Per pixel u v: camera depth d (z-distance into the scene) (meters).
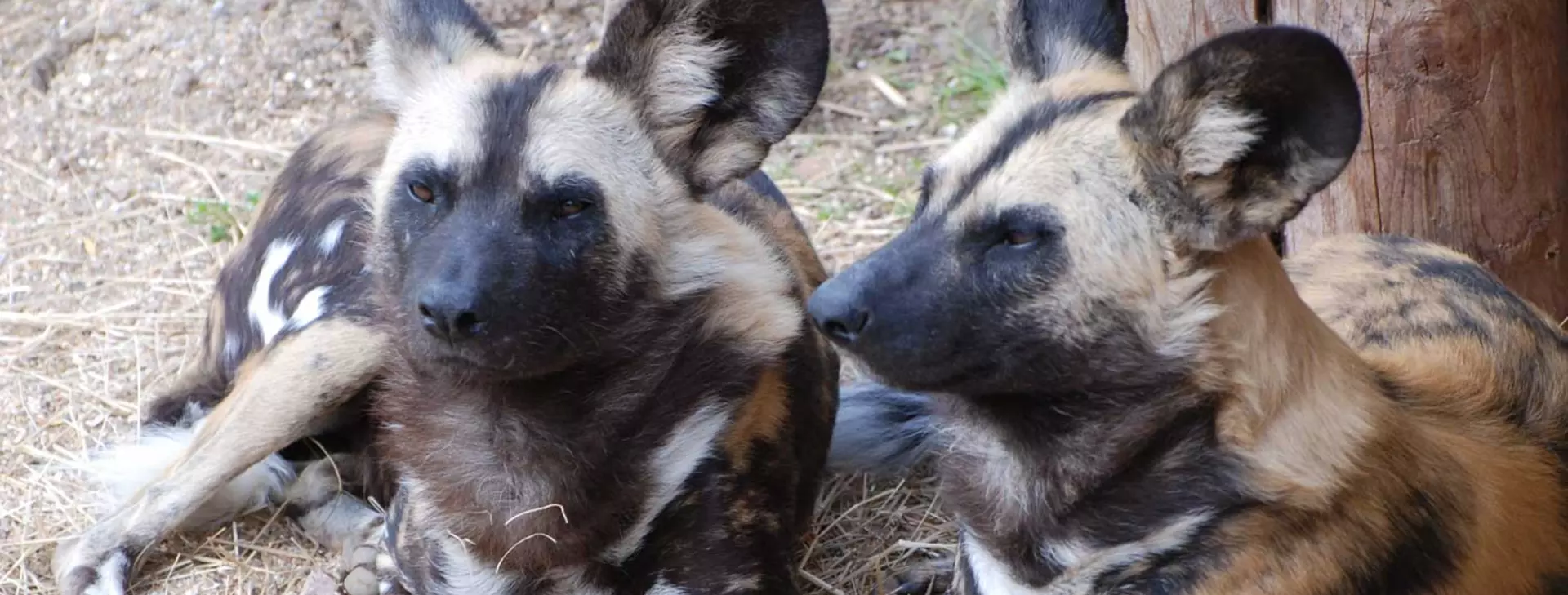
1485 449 4.05
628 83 4.48
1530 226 5.24
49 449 5.72
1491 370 4.30
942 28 8.39
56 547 5.22
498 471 4.52
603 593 4.62
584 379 4.43
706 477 4.55
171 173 7.44
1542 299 5.35
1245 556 3.71
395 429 4.71
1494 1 4.94
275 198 5.73
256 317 5.52
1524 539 4.00
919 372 3.74
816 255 5.72
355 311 5.13
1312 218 5.45
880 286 3.72
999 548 4.04
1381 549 3.74
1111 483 3.83
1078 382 3.75
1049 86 3.94
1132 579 3.86
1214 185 3.56
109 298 6.65
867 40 8.33
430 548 4.65
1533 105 5.10
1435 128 5.08
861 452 5.62
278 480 5.34
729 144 4.61
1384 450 3.79
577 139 4.33
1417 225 5.25
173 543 5.24
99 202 7.28
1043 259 3.67
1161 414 3.73
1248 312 3.67
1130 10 5.51
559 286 4.23
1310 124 3.45
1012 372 3.75
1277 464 3.65
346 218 5.32
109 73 8.02
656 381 4.48
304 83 7.93
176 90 7.91
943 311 3.70
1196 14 5.26
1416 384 4.16
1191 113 3.52
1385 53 5.01
